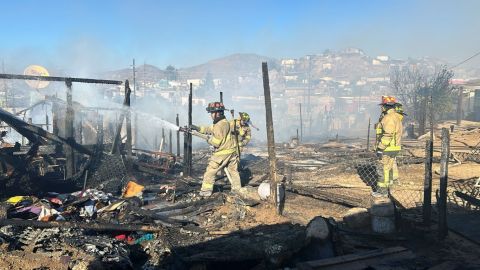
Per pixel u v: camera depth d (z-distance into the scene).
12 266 4.99
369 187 9.98
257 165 13.57
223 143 8.73
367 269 5.08
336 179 11.10
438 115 33.78
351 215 6.90
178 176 10.81
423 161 13.09
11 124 9.26
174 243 6.22
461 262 5.36
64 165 10.87
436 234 6.33
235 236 6.50
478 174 11.16
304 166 13.93
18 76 8.84
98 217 7.37
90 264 5.06
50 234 5.78
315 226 5.81
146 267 5.78
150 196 9.15
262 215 7.39
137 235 6.71
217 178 10.92
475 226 6.76
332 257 5.54
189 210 7.84
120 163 10.34
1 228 5.79
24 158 9.54
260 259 5.71
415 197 8.68
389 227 6.47
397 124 8.31
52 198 7.93
